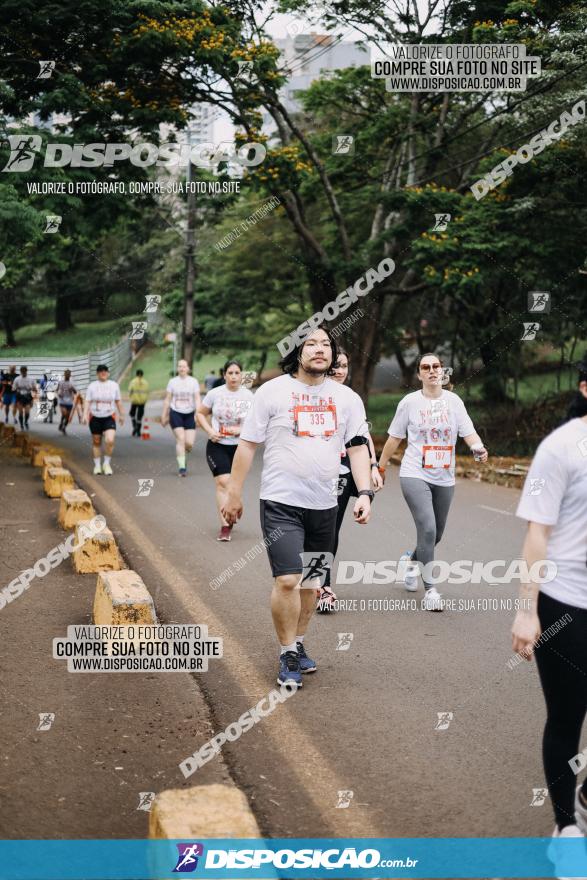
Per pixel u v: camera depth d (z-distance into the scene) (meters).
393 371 49.41
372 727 4.88
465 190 22.80
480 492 15.25
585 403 3.54
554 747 3.59
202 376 45.09
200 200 22.33
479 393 28.80
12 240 15.30
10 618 6.85
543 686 3.63
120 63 19.67
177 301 40.25
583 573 3.53
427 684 5.55
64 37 19.25
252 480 16.14
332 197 24.48
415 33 21.20
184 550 9.66
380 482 7.38
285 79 20.92
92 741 4.64
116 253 44.16
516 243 20.20
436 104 23.55
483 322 27.77
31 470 16.81
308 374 5.59
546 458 3.51
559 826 3.56
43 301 56.03
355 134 24.59
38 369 44.41
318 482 5.54
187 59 19.69
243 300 39.50
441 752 4.55
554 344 25.72
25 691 5.34
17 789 4.11
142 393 25.58
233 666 5.89
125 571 6.74
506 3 20.08
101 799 4.02
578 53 17.72
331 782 4.23
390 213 24.39
